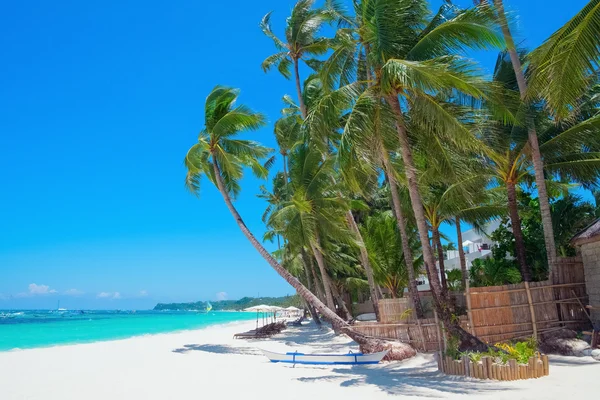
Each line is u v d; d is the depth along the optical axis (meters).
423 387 9.74
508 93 14.47
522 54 16.73
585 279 14.13
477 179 17.45
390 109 12.76
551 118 15.69
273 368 15.10
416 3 13.43
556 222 21.11
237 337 31.98
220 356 20.25
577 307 14.23
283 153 35.03
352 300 52.56
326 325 40.69
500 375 9.61
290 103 33.06
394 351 14.45
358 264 38.69
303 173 22.30
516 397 8.16
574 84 8.70
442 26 12.08
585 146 16.80
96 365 18.02
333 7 20.77
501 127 16.34
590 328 13.81
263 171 23.50
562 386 8.69
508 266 22.41
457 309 16.02
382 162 14.73
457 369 10.61
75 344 31.95
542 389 8.55
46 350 25.25
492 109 14.41
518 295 13.84
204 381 12.99
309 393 10.32
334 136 19.06
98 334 46.00
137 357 20.64
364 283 37.81
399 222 17.56
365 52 14.78
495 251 23.55
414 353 14.74
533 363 9.66
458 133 12.08
